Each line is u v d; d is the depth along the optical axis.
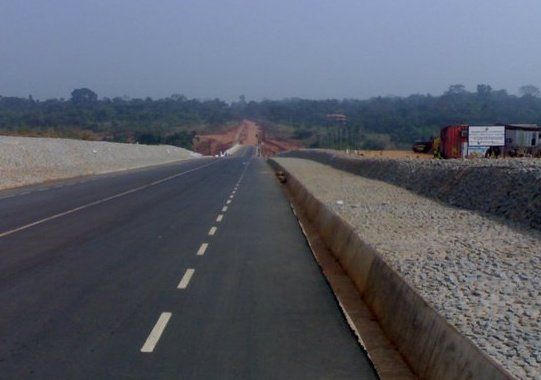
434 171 27.42
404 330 8.32
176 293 11.52
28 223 21.20
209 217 23.28
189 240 17.78
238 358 8.06
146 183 41.53
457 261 11.50
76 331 9.17
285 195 33.81
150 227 20.42
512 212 17.05
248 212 25.16
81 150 63.38
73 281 12.45
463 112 130.25
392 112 145.50
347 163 49.00
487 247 12.83
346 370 7.65
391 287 9.59
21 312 10.18
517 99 160.38
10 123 153.38
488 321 7.61
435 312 7.52
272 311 10.33
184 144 144.88
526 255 11.80
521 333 7.11
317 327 9.45
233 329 9.33
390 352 8.34
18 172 42.75
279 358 8.08
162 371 7.59
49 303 10.74
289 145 156.12
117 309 10.39
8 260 14.63
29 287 11.91
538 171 18.03
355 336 9.00
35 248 16.28
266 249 16.41
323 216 19.77
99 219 22.39
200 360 7.98
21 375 7.43
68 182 42.31
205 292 11.62
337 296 11.38
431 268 10.94
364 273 11.63
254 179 46.69
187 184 40.84
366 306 10.72
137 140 142.25
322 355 8.20
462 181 22.80
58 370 7.59
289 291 11.75
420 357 7.39
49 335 8.98
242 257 15.22
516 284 9.59
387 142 111.31
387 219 18.16
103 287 11.95
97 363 7.84
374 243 13.80
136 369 7.65
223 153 123.75
